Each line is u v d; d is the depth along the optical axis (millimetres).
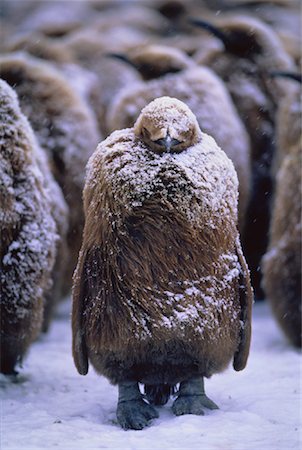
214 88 13727
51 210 10586
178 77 13688
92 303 7711
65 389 9297
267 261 11914
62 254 11648
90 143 13094
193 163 7641
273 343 12234
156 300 7562
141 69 13992
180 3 31891
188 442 7129
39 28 29219
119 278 7586
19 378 9711
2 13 44781
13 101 9266
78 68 18469
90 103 17938
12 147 9148
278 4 30578
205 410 8047
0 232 9000
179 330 7586
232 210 7828
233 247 7844
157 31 31000
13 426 7711
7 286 9039
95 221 7719
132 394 7973
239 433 7383
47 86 12906
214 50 15891
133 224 7578
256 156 15461
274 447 6977
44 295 9836
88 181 7910
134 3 41281
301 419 7867
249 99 15383
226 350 7832
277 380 9414
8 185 9039
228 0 33469
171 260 7562
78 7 39812
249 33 15703
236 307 7840
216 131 13297
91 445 7090
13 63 12883
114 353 7750
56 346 11828
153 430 7457
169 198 7551
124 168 7609
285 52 16953
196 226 7559
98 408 8398
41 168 10539
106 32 27344
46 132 12766
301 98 13523
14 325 9156
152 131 7613
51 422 7828
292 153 12047
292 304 11617
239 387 9203
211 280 7645
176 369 7961
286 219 11773
